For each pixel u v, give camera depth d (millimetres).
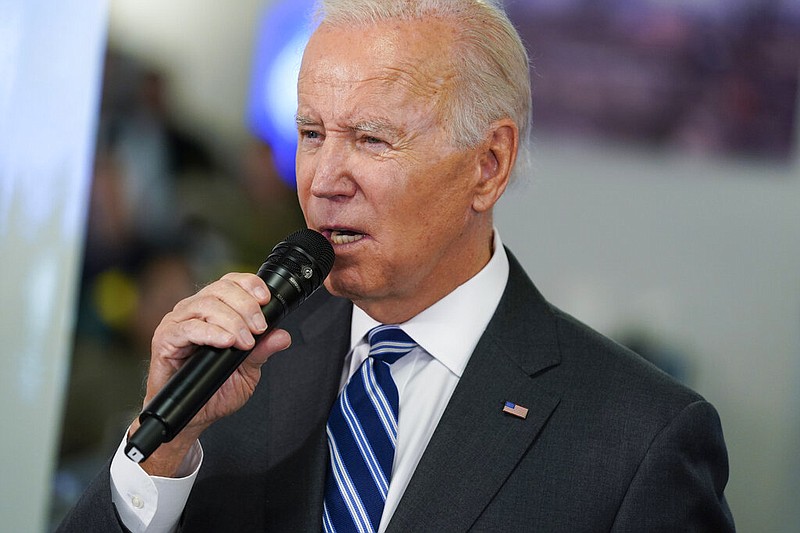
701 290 8672
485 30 4195
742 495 8531
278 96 9430
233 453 4445
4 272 7266
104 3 7410
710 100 8539
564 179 8836
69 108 7320
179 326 3750
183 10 9344
